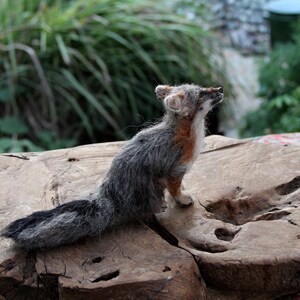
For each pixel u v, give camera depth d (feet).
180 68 4.61
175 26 4.57
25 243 1.82
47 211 1.87
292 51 4.52
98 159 2.42
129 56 4.48
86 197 1.95
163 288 1.69
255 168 2.27
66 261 1.81
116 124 4.38
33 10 4.73
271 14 5.17
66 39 4.36
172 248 1.84
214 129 4.62
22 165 2.37
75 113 4.42
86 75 4.48
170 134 1.89
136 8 4.66
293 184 2.20
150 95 4.47
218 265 1.80
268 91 4.76
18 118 4.19
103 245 1.88
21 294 1.82
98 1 4.53
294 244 1.84
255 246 1.84
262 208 2.11
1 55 4.38
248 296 1.88
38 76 4.33
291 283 1.81
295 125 4.08
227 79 4.75
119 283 1.69
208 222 1.99
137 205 1.94
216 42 5.11
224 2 6.59
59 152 2.50
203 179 2.23
